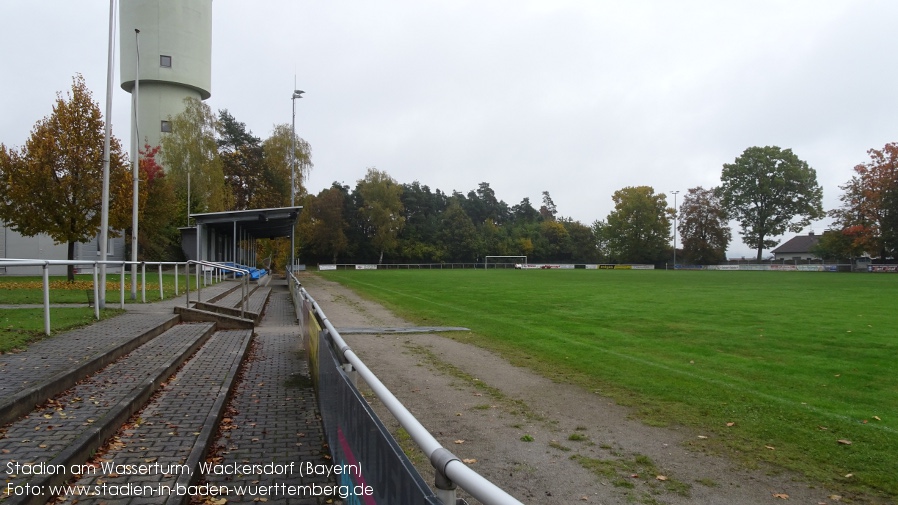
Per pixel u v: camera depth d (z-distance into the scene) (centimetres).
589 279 4241
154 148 4025
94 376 648
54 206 1997
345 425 374
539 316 1697
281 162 5272
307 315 865
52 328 895
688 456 527
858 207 6556
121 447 456
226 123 6247
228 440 526
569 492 444
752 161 7888
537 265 9212
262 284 2984
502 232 10106
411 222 9594
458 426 612
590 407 694
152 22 4381
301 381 786
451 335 1295
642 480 469
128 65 4431
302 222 5406
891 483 466
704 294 2562
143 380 629
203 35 4628
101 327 962
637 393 765
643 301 2200
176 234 3841
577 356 1036
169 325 1088
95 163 2055
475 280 4069
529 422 630
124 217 2233
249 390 730
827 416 657
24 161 2008
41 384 532
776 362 981
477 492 162
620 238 9056
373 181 8569
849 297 2369
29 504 320
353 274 5444
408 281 3912
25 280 2280
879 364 964
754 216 7962
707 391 776
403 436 582
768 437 583
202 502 391
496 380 840
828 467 502
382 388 282
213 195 4147
